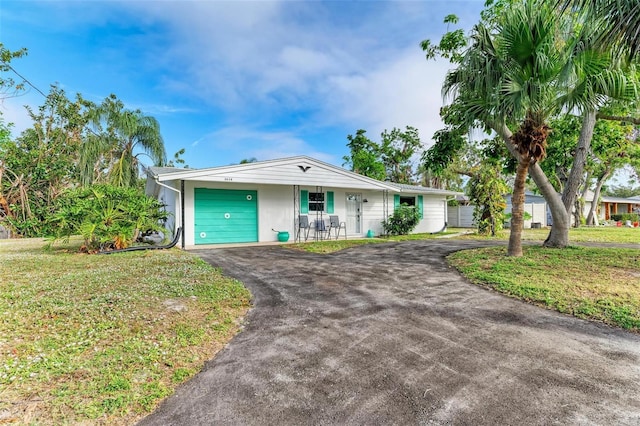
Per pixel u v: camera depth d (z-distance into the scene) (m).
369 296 4.70
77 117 18.94
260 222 12.09
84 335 3.09
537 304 4.30
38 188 17.84
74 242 11.69
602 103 6.45
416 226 16.58
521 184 7.39
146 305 3.98
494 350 2.95
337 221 13.39
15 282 5.00
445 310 4.07
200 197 11.02
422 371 2.58
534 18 5.74
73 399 2.17
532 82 5.83
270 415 2.05
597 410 2.07
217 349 3.03
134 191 9.38
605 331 3.41
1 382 2.29
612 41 4.45
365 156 25.55
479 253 8.20
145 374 2.53
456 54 8.48
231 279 5.52
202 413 2.08
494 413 2.04
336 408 2.11
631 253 7.50
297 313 3.99
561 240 8.57
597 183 24.02
